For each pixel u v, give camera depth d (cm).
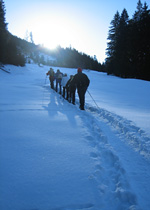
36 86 1437
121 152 288
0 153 266
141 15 3531
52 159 255
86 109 679
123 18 3978
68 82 779
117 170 238
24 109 584
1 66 2938
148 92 1448
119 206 173
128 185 200
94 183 203
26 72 3275
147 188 200
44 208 163
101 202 174
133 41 3447
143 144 300
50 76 1311
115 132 386
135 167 243
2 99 757
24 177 209
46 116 505
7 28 3422
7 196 176
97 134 369
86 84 642
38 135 349
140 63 3409
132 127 396
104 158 272
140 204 173
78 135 358
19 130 374
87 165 243
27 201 171
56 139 332
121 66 3691
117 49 3900
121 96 1159
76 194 184
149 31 3341
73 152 281
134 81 2214
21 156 260
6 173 216
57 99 855
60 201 173
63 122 449
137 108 714
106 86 1803
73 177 213
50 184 198
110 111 579
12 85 1417
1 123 418
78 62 8938
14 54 3569
